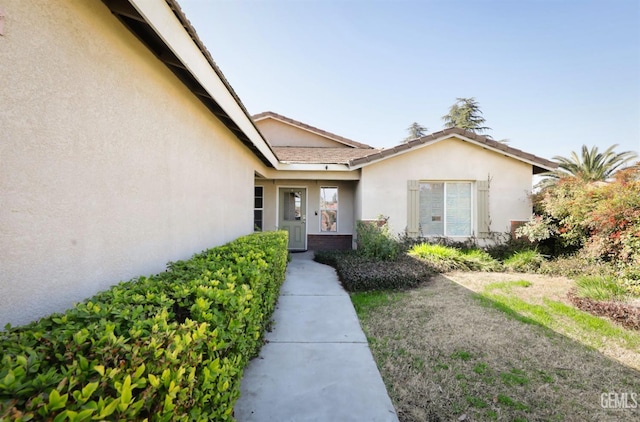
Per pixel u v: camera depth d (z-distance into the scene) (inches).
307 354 124.0
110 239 88.7
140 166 104.7
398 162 336.2
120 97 93.8
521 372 111.5
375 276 221.3
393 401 94.8
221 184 192.7
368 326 153.2
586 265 253.1
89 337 45.8
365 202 337.1
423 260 272.7
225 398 61.3
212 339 60.7
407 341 136.3
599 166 696.4
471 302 188.1
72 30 74.5
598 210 245.1
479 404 93.6
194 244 150.3
